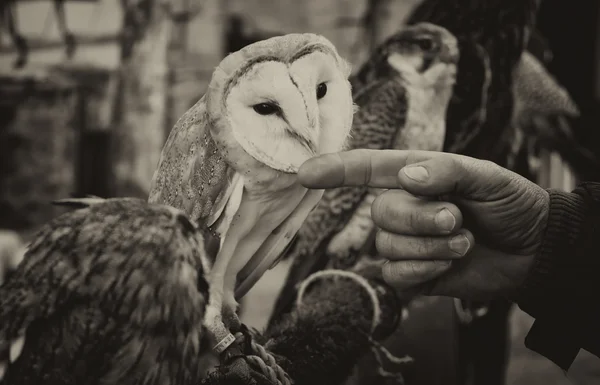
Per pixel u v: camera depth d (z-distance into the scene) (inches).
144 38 172.6
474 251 41.0
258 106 38.6
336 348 46.2
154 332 29.6
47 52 172.2
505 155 76.7
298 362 44.7
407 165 35.4
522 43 68.8
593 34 201.9
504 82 68.8
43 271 29.7
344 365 46.8
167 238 30.2
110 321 29.2
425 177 34.8
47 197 172.4
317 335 46.4
